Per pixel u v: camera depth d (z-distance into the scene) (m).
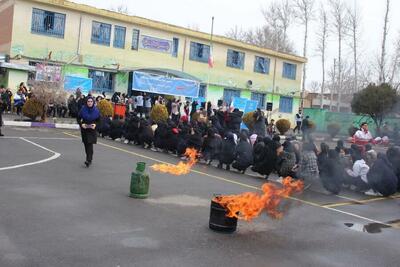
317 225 8.32
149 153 15.93
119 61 30.14
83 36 28.36
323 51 60.44
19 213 7.07
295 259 6.27
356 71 49.59
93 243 6.06
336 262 6.33
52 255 5.50
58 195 8.45
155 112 23.75
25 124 19.86
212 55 35.28
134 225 7.06
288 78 41.47
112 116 22.20
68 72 27.64
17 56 25.69
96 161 12.77
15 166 10.86
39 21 26.61
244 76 37.78
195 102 26.78
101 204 8.12
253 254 6.28
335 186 11.88
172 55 33.03
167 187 10.31
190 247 6.29
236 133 17.02
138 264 5.46
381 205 11.03
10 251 5.50
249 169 15.05
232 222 7.17
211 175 12.91
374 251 7.05
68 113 24.56
